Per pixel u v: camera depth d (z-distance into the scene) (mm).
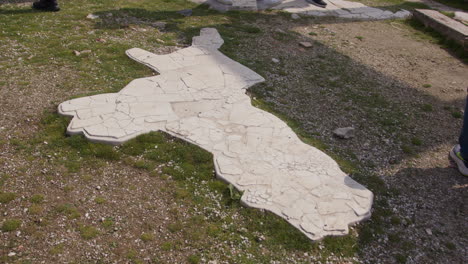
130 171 4098
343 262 3346
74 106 4859
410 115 5590
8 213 3469
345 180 4148
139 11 8336
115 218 3543
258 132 4750
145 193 3846
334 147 4773
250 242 3434
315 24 8734
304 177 4113
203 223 3578
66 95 5133
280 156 4391
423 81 6605
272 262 3271
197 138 4539
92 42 6613
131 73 5840
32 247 3186
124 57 6230
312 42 7676
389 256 3455
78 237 3318
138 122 4695
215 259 3250
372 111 5590
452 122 5504
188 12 8570
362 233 3625
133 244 3316
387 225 3758
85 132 4434
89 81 5496
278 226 3557
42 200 3633
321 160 4398
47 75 5527
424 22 9062
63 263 3086
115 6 8484
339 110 5539
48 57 5988
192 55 6504
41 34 6703
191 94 5395
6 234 3268
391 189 4207
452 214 3967
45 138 4387
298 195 3873
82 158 4188
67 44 6449
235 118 4977
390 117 5492
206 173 4121
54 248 3191
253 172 4113
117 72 5820
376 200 4027
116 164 4168
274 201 3783
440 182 4371
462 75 6906
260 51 6977
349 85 6230
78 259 3135
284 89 5891
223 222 3605
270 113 5184
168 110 4988
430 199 4129
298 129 4988
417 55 7629
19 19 7207
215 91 5527
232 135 4652
